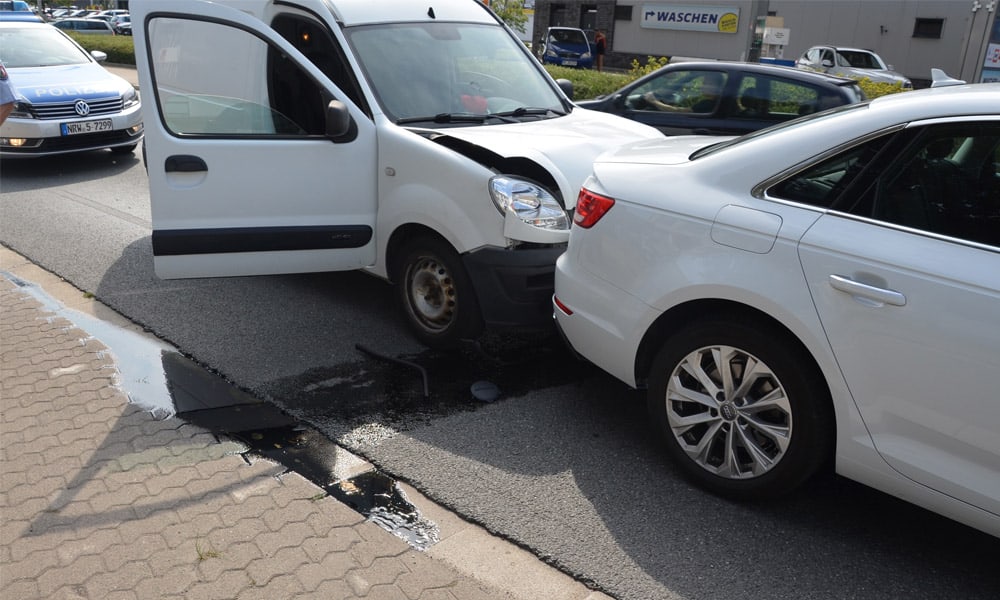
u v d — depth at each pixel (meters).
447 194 4.20
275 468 3.31
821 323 2.77
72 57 10.33
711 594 2.70
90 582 2.62
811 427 2.90
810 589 2.74
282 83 4.38
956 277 2.54
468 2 5.70
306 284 5.58
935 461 2.63
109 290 5.37
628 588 2.71
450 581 2.69
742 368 3.07
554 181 4.28
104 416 3.68
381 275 4.70
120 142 9.68
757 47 15.02
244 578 2.65
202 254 4.27
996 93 2.74
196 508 3.02
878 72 21.16
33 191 8.31
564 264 3.68
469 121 4.84
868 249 2.70
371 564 2.75
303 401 3.92
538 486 3.28
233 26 4.16
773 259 2.88
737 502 3.21
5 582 2.61
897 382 2.65
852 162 2.87
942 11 23.61
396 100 4.73
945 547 3.00
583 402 4.01
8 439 3.45
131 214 7.45
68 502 3.03
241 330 4.77
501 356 4.52
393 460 3.43
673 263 3.15
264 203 4.32
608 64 30.98
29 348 4.40
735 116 7.80
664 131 8.14
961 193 2.66
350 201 4.52
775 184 3.01
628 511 3.12
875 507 3.23
